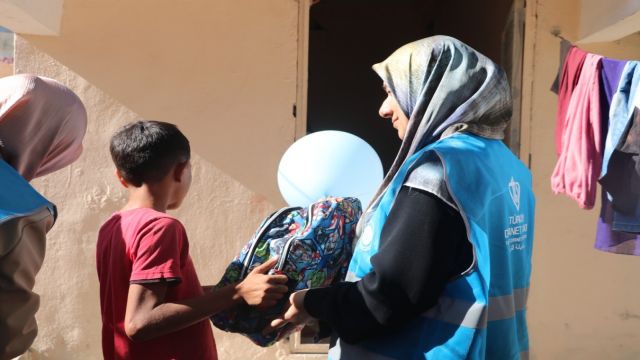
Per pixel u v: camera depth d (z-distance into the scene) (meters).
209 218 3.84
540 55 3.89
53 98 1.75
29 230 1.54
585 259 3.94
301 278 1.74
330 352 1.74
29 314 1.56
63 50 3.72
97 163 3.78
